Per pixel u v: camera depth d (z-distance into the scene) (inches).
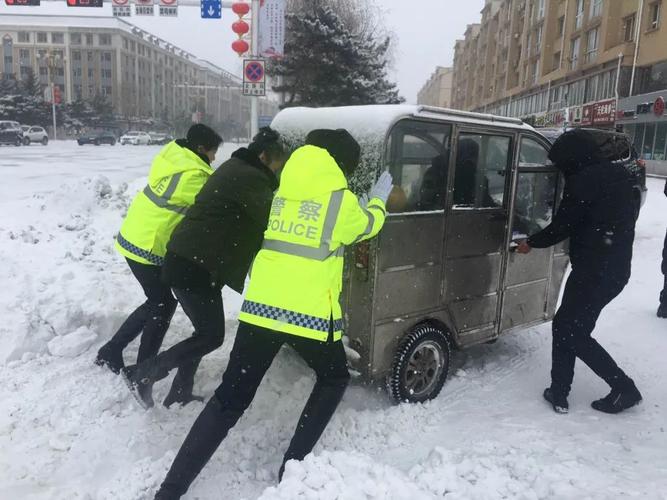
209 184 126.0
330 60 905.5
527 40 2156.7
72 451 122.4
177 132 2854.3
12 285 201.0
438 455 119.3
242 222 125.0
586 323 144.9
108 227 312.7
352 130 137.7
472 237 155.3
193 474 106.2
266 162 131.2
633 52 1323.8
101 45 4055.1
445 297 151.6
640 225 439.5
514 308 174.1
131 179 670.5
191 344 132.8
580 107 1555.1
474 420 142.6
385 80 1006.4
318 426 114.2
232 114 4864.7
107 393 143.8
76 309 179.0
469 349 193.2
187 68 5295.3
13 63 4109.3
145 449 124.5
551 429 137.6
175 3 569.0
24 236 267.3
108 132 2073.1
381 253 134.3
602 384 166.1
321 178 109.6
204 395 149.9
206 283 127.6
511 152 162.4
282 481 100.0
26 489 111.4
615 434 135.3
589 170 142.7
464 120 147.1
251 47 461.4
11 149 1459.2
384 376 145.6
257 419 138.6
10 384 146.3
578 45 1646.2
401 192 137.8
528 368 178.1
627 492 106.3
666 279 218.4
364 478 99.9
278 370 161.2
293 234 109.3
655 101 1160.8
